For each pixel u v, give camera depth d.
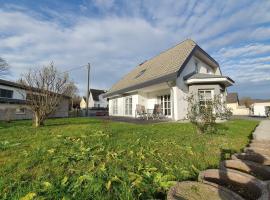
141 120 12.49
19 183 2.80
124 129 7.33
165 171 3.36
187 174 3.24
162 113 14.62
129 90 15.88
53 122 11.89
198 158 4.07
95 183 2.74
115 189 2.64
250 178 2.91
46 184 2.72
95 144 4.93
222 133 6.66
